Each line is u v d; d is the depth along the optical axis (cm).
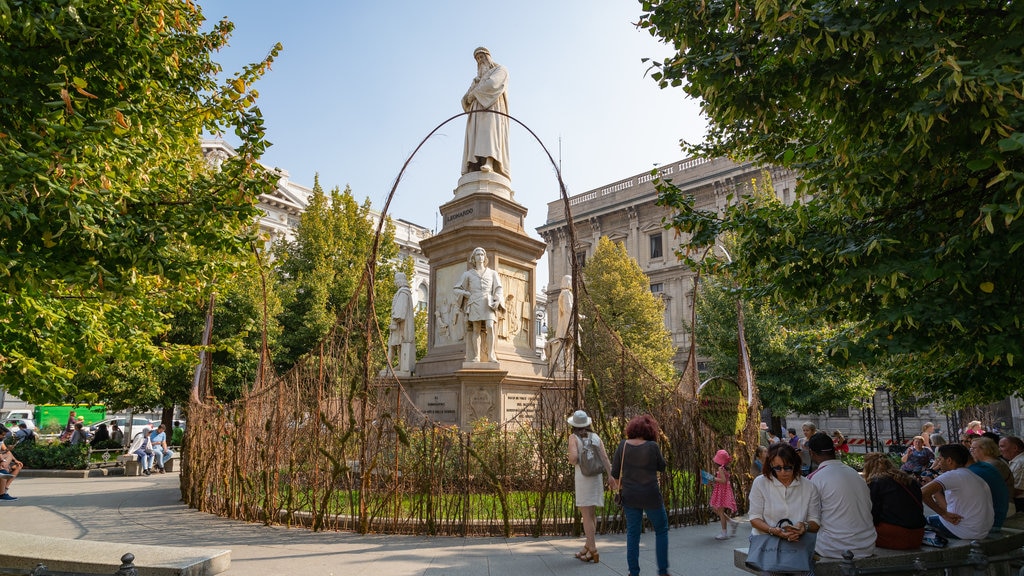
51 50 439
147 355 712
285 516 847
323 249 2873
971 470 615
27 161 393
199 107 659
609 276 3203
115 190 482
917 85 384
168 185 653
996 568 412
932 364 721
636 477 567
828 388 2048
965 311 425
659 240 4256
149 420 3819
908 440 2512
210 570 497
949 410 1112
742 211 591
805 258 513
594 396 833
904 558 470
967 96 358
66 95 403
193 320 2119
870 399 2436
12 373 577
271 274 2619
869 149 467
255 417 929
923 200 481
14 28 405
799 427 3206
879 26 385
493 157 1530
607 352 1658
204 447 1012
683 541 770
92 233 430
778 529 439
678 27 505
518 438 932
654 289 4188
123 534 782
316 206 3006
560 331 1526
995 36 371
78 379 1877
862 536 472
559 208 4866
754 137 753
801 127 636
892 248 443
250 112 527
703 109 508
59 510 992
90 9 445
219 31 698
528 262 1491
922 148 398
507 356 1337
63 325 601
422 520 784
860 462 1745
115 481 1548
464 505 775
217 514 932
